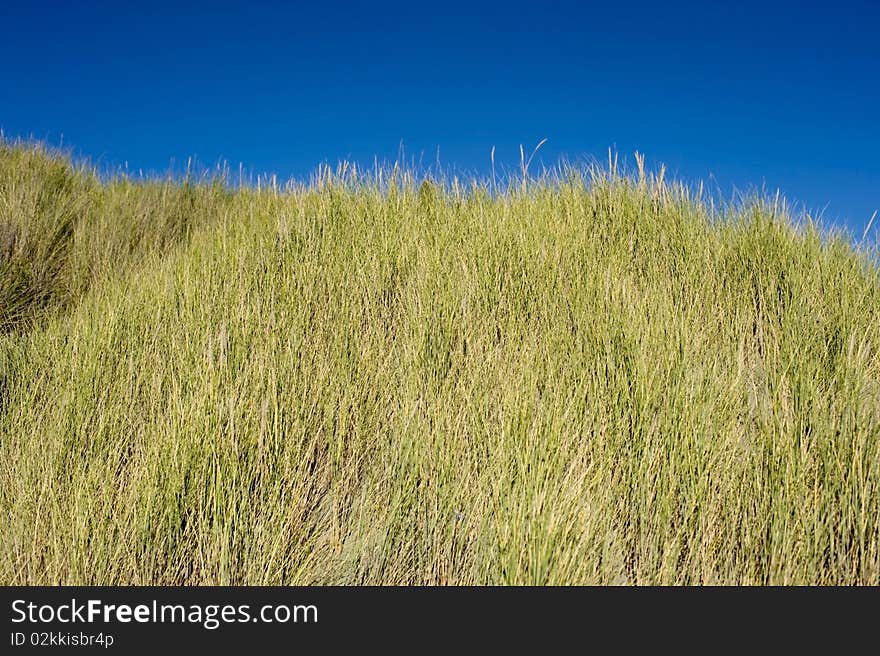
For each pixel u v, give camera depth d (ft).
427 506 6.22
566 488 5.94
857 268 10.77
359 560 5.90
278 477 6.40
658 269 11.14
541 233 12.21
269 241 13.19
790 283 10.37
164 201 19.39
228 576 5.43
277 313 10.14
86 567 5.42
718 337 9.27
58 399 8.29
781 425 6.62
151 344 9.61
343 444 7.33
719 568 5.64
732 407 7.36
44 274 14.46
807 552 5.46
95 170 22.56
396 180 15.15
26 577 5.50
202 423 6.72
